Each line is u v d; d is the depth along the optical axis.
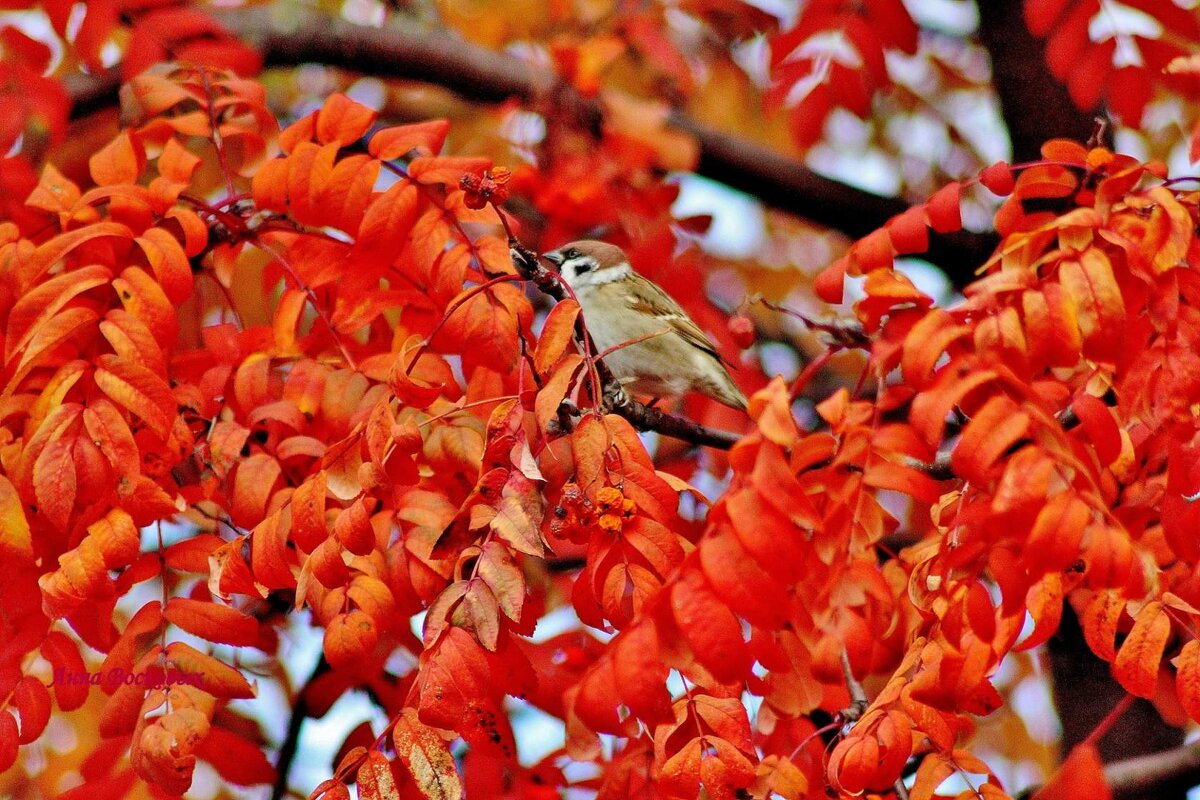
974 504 5.35
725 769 5.27
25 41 8.21
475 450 6.28
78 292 6.16
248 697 5.93
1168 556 6.03
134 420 6.38
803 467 5.63
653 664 4.96
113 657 5.85
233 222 7.55
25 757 9.41
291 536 6.61
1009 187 6.53
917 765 7.12
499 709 6.03
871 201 12.52
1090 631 5.34
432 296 7.08
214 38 9.15
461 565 5.49
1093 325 5.48
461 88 11.95
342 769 5.52
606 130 11.44
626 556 5.41
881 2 9.61
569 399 6.13
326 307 7.81
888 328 6.02
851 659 5.38
